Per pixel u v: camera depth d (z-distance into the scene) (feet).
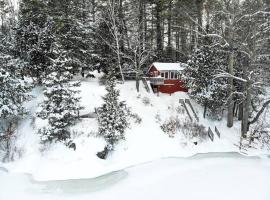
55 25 87.86
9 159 65.57
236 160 70.69
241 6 86.02
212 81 89.15
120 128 69.67
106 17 101.19
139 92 97.86
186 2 109.29
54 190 54.80
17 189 54.85
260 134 83.35
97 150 67.41
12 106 70.69
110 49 102.73
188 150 75.72
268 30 80.38
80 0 109.09
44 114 67.41
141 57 111.45
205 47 92.02
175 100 98.99
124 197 52.01
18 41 87.04
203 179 59.41
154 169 64.44
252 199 51.34
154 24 135.13
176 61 133.28
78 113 73.51
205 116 94.17
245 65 87.45
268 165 67.77
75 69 94.73
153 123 82.79
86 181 58.70
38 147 67.72
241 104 94.89
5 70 71.36
